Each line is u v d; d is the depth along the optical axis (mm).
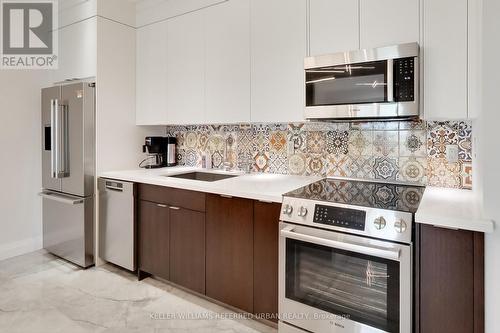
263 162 2744
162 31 2861
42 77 3281
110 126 2902
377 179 2238
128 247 2629
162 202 2418
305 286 1757
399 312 1477
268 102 2273
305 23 2096
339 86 1890
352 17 1923
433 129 2045
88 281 2594
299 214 1720
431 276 1434
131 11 3035
